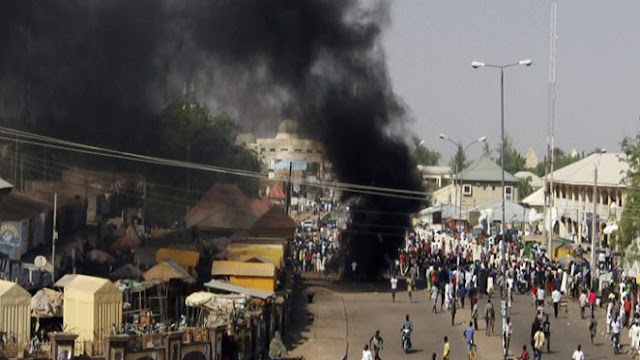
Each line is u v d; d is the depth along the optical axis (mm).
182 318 48344
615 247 89500
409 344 53281
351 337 57188
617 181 110938
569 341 55094
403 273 88562
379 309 67000
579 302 65938
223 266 58812
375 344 50531
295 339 56281
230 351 44938
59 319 44125
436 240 100562
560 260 76125
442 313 65188
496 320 62156
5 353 37375
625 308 57906
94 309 41281
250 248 65000
